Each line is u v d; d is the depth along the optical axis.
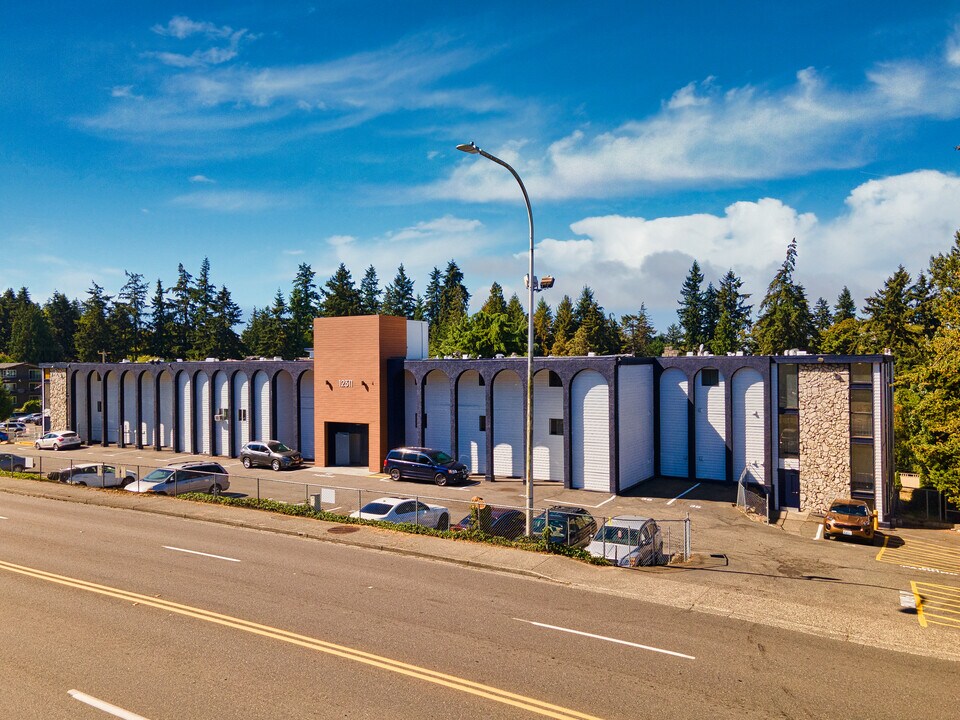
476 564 17.00
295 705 9.00
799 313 67.69
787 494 33.41
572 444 34.97
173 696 9.28
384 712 8.81
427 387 40.75
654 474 38.34
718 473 36.53
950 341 29.84
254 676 9.95
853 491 31.22
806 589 16.19
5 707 8.97
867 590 16.45
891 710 9.16
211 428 47.72
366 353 39.91
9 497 28.44
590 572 16.39
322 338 41.41
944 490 32.28
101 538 20.03
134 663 10.44
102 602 13.59
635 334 108.19
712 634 12.20
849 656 11.28
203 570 16.22
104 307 107.69
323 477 37.62
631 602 14.15
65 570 16.16
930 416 31.88
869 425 31.05
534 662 10.58
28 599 13.79
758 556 21.58
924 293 66.38
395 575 15.91
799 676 10.30
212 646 11.15
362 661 10.52
